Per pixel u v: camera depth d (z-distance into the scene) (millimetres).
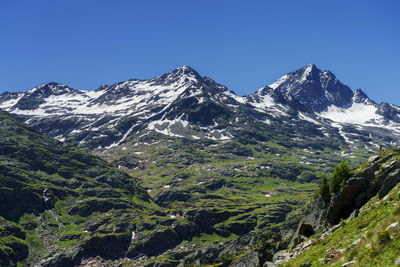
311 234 69250
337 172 73062
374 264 33312
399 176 57812
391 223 38000
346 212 64938
